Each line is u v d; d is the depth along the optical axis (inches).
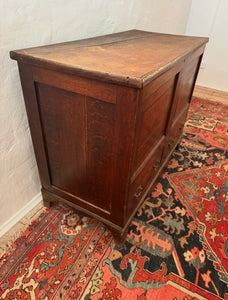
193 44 43.3
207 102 104.6
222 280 38.2
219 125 86.5
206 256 41.7
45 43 37.4
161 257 41.1
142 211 50.0
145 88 25.6
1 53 31.6
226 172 62.8
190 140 76.8
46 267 38.5
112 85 25.0
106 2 47.1
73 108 30.6
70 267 38.7
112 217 38.9
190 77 51.8
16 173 42.1
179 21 101.2
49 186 44.3
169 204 52.1
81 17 42.4
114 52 33.6
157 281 37.5
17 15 31.4
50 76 29.0
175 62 31.5
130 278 37.6
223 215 49.9
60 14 37.8
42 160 40.4
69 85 28.4
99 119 29.1
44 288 35.8
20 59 29.5
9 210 43.6
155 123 36.7
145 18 67.8
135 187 37.7
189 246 43.3
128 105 25.4
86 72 25.4
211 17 108.6
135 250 41.9
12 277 37.1
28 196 47.3
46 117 34.3
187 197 54.2
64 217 47.4
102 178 35.3
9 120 36.8
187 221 48.2
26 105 34.5
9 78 34.1
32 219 46.6
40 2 33.6
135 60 29.9
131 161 30.1
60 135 35.0
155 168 47.1
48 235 43.7
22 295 34.9
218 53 113.7
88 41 40.7
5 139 37.3
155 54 33.9
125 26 58.0
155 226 46.8
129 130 27.3
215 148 73.1
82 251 41.2
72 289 35.8
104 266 39.1
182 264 40.2
